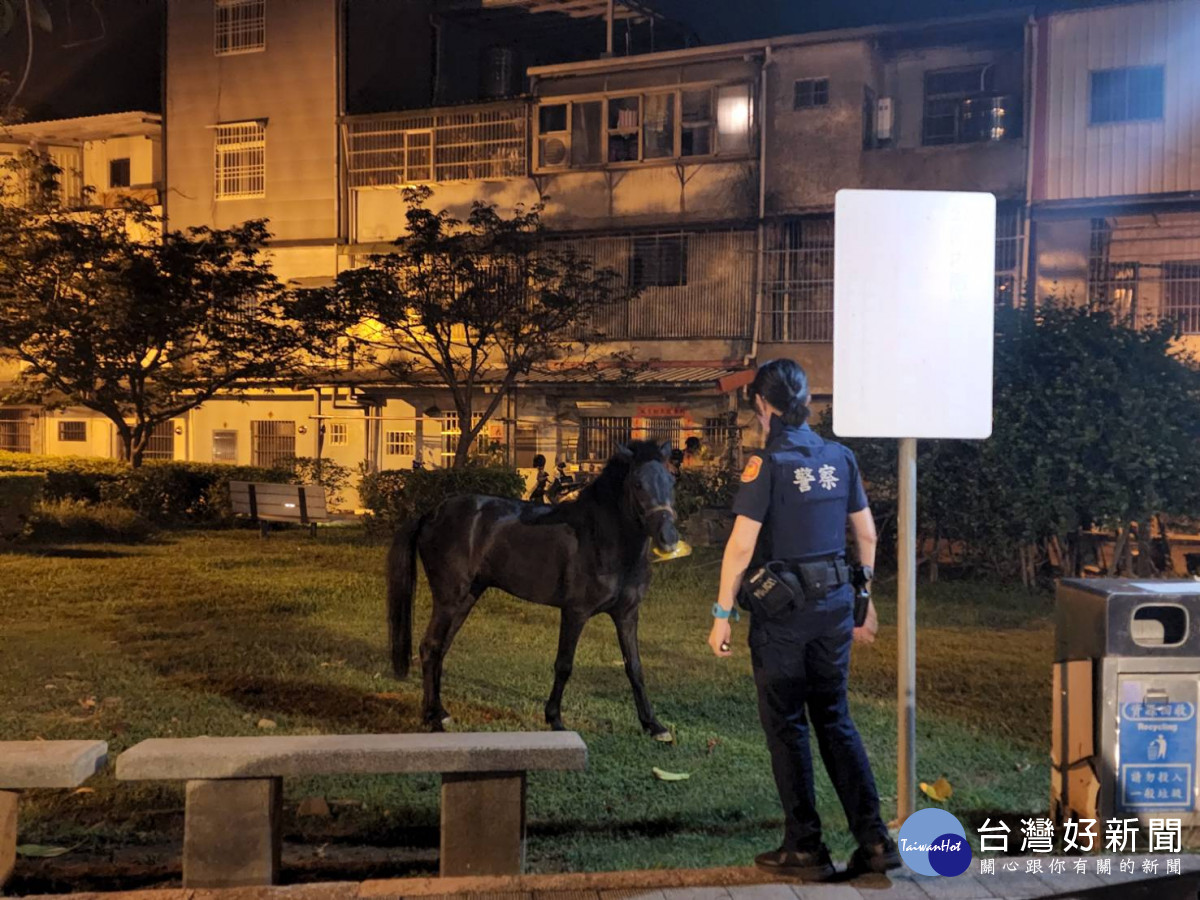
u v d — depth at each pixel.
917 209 4.04
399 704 6.87
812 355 21.91
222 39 27.53
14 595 11.14
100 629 9.37
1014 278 20.50
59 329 20.62
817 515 3.94
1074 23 20.20
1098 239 20.31
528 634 9.34
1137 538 12.35
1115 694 4.15
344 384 24.08
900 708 4.13
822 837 4.51
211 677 7.52
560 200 24.31
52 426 29.66
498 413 24.72
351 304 20.67
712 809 5.00
